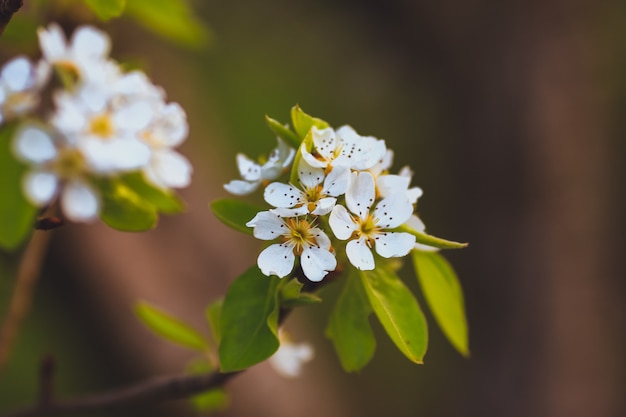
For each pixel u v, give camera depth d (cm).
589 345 103
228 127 147
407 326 59
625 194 115
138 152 59
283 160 60
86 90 59
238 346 59
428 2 120
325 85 141
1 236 60
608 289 105
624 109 121
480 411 104
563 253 106
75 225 88
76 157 59
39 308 121
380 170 60
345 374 136
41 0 71
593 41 116
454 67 120
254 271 60
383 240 58
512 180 111
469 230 115
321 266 57
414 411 137
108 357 91
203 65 143
